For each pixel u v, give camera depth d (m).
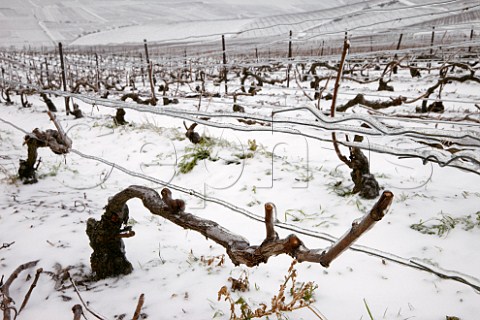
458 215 3.08
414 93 11.16
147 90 15.84
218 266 2.46
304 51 21.44
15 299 2.17
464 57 14.40
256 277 2.32
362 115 2.05
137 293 2.17
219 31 59.75
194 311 1.99
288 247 1.18
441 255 2.51
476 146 1.85
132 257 2.62
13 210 3.48
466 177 4.46
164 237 2.96
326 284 2.23
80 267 2.46
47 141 4.00
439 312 1.94
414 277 2.27
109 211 2.15
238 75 19.50
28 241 2.83
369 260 2.48
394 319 1.91
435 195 3.67
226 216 3.41
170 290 2.19
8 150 6.32
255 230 3.09
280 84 16.20
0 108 14.26
